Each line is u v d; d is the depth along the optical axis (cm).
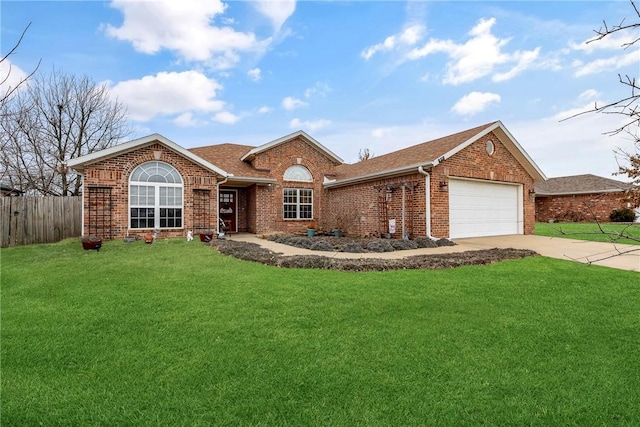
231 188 1838
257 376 303
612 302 514
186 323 429
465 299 524
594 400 265
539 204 2847
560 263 837
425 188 1259
